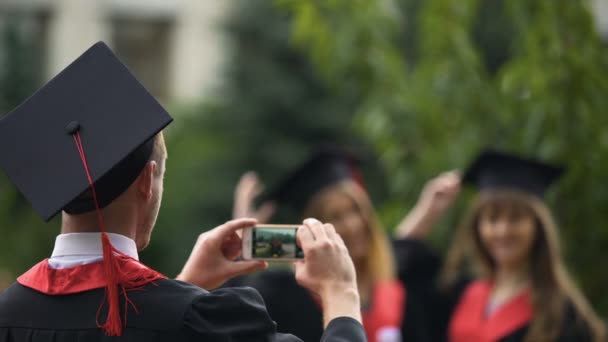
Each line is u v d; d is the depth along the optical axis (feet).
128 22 121.19
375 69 29.17
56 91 11.37
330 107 75.05
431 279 26.63
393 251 26.48
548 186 25.40
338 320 11.28
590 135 27.17
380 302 25.22
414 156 29.66
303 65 76.33
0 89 86.58
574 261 28.27
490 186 25.38
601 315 28.43
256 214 25.89
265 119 76.18
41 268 11.02
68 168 10.80
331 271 11.80
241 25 78.89
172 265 75.20
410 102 28.96
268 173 75.56
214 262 13.09
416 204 30.30
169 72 121.49
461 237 26.68
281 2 29.84
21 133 11.17
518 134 28.30
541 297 24.27
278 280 22.67
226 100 79.30
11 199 66.59
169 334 10.31
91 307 10.49
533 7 27.53
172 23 121.70
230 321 10.63
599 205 27.71
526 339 24.25
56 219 67.77
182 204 76.13
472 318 25.68
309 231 12.14
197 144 79.61
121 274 10.53
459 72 28.96
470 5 29.50
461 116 28.89
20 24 90.74
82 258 10.87
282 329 22.20
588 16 27.37
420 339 25.34
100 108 11.12
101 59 11.49
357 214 24.91
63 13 118.32
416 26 53.93
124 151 10.67
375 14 29.43
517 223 24.77
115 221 10.93
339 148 25.49
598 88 27.17
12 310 10.73
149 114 10.93
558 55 26.96
